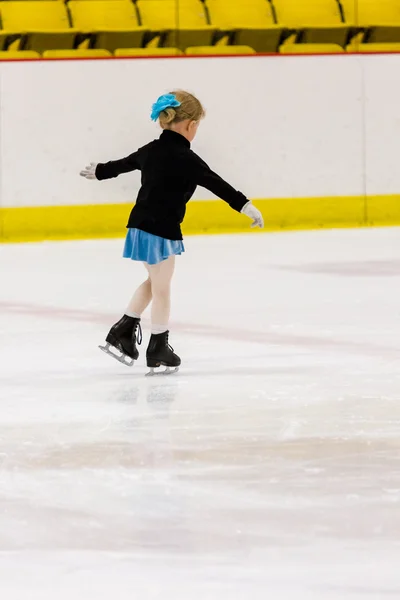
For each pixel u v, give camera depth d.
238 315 16.44
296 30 31.53
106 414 10.41
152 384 11.80
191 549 6.77
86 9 31.28
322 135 31.02
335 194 31.17
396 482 8.10
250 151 30.70
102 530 7.14
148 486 8.09
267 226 30.77
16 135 29.39
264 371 12.36
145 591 6.12
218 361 12.98
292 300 17.84
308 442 9.26
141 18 31.17
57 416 10.37
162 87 30.20
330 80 31.02
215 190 11.77
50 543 6.92
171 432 9.68
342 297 18.06
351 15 32.00
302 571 6.39
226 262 23.50
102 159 29.92
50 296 18.86
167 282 12.12
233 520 7.30
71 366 12.89
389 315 16.22
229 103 30.55
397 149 31.44
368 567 6.45
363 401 10.79
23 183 29.44
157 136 30.22
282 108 30.80
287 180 30.91
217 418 10.17
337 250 25.42
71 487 8.10
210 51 30.80
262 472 8.39
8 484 8.20
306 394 11.14
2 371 12.63
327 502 7.64
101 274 21.91
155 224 11.90
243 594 6.06
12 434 9.70
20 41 30.58
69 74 29.61
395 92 31.41
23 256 25.48
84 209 29.75
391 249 25.39
